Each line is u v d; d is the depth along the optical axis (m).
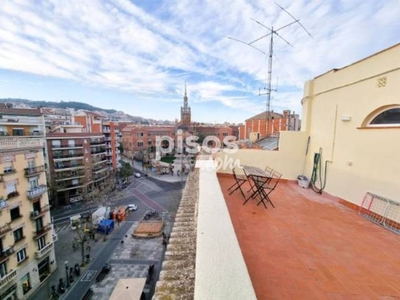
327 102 5.14
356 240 2.88
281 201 4.50
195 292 1.07
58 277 15.12
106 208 24.69
